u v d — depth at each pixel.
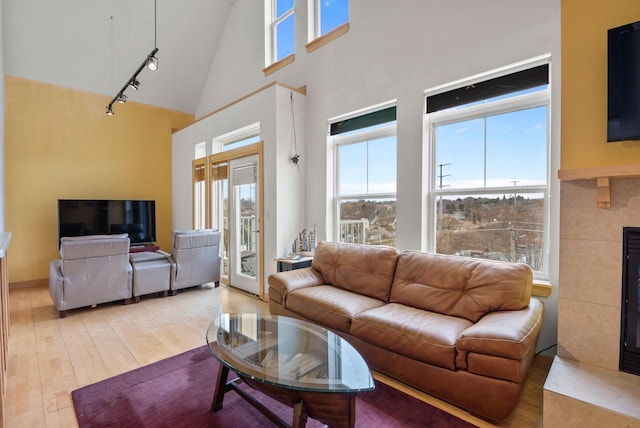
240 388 1.94
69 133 5.16
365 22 3.52
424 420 1.77
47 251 4.97
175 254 4.24
